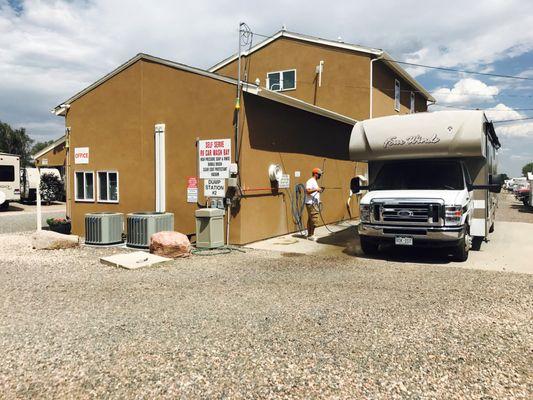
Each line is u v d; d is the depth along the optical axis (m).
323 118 14.43
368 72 18.56
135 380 3.52
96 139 12.65
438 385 3.43
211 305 5.51
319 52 19.70
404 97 23.50
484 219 9.79
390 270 7.77
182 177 11.05
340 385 3.43
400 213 8.63
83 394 3.31
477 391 3.34
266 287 6.45
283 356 3.95
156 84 11.42
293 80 20.31
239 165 10.20
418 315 5.10
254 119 10.63
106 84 12.38
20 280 6.96
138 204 11.84
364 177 18.48
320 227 14.34
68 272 7.55
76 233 13.16
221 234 10.09
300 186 12.99
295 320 4.91
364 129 9.94
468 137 8.98
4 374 3.64
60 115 13.64
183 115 10.98
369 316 5.06
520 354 4.03
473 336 4.45
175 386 3.42
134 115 11.84
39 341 4.33
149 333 4.52
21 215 21.02
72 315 5.14
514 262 8.62
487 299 5.81
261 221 11.07
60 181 30.16
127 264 7.90
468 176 9.81
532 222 16.62
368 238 9.04
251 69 21.25
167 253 8.73
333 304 5.54
